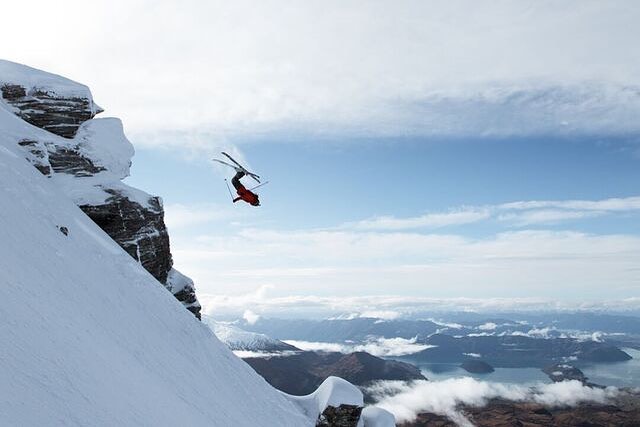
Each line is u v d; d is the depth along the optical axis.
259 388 23.14
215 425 14.52
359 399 26.66
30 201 18.64
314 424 25.41
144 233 29.61
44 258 14.66
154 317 19.45
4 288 9.94
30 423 6.43
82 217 23.00
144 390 11.61
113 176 29.61
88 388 8.70
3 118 26.20
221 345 23.16
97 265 19.02
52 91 29.25
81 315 13.02
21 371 7.52
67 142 28.33
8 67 29.23
